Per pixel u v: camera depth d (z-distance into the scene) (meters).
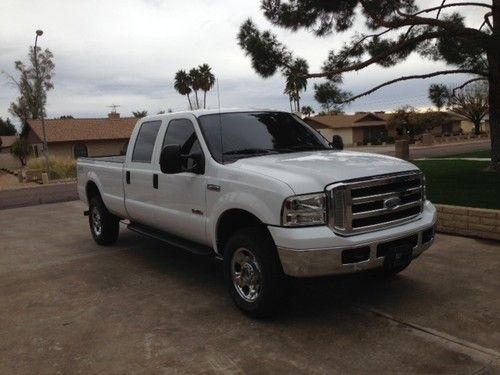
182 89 49.09
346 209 4.21
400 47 11.66
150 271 6.57
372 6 11.95
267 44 12.59
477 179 10.84
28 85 50.50
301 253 4.09
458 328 4.27
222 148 5.29
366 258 4.25
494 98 11.68
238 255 4.80
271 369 3.73
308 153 5.32
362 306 4.89
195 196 5.32
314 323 4.55
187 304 5.22
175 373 3.75
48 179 28.45
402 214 4.68
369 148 46.19
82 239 9.04
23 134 49.53
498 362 3.67
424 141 43.59
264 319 4.65
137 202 6.64
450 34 10.45
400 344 4.03
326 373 3.63
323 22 12.87
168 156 5.02
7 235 10.04
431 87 12.09
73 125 46.44
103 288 5.93
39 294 5.83
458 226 7.36
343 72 12.59
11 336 4.61
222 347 4.14
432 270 5.84
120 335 4.50
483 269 5.77
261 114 6.04
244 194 4.58
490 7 10.52
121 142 47.03
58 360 4.06
